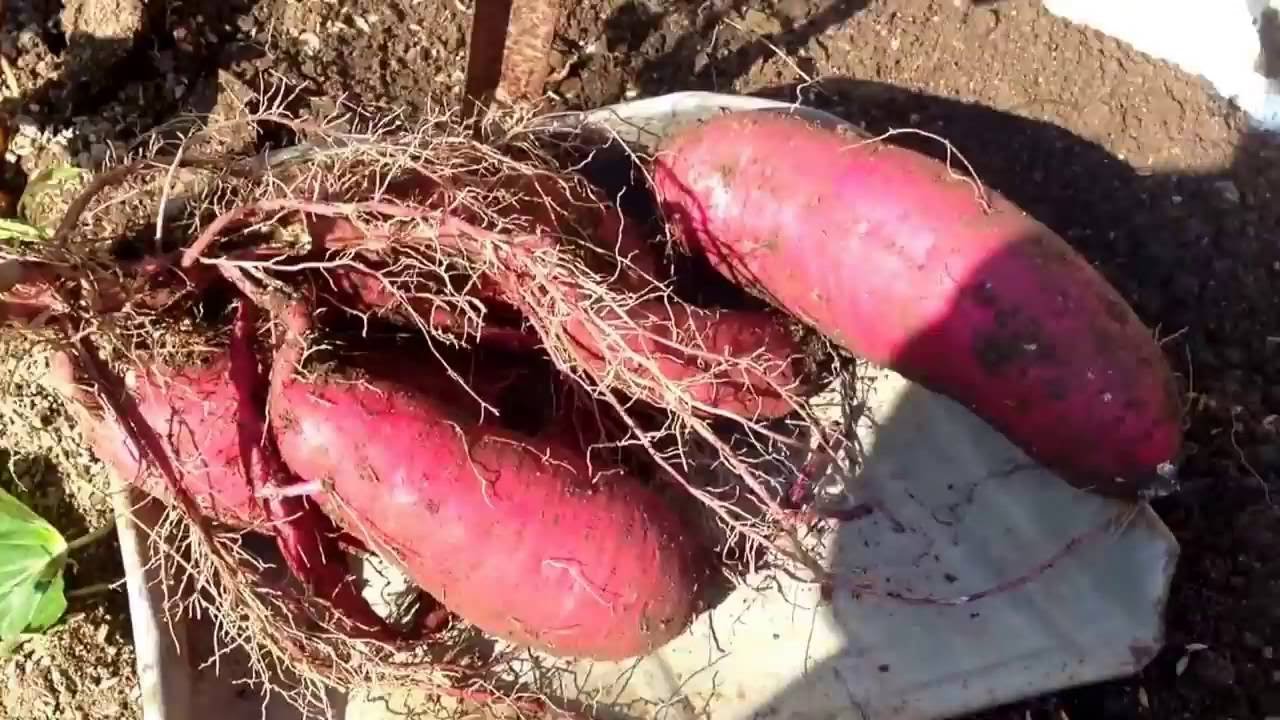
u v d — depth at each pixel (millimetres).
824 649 534
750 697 533
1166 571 513
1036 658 520
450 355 517
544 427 518
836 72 647
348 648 501
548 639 488
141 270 488
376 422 465
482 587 476
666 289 522
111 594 616
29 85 655
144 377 483
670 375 502
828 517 547
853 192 496
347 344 499
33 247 484
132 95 656
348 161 494
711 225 526
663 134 560
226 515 491
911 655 528
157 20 652
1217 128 618
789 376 527
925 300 490
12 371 631
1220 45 618
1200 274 600
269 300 475
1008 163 624
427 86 652
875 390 558
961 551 538
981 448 545
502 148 537
